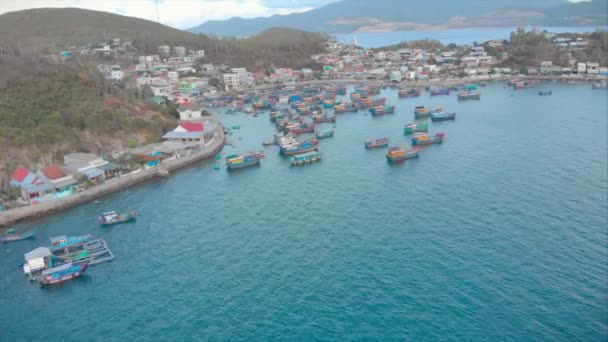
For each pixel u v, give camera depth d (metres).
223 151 182.00
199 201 126.94
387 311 75.62
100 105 180.12
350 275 86.06
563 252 90.62
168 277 88.38
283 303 78.88
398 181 136.62
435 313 74.62
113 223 113.38
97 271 91.69
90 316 78.19
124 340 71.94
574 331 69.62
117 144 167.38
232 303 79.50
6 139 139.38
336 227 106.12
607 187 123.56
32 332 74.88
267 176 148.25
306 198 125.88
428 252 92.69
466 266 87.12
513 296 77.88
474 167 145.62
